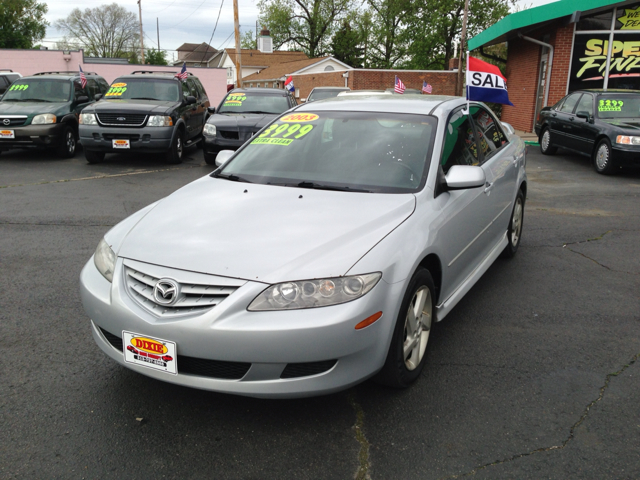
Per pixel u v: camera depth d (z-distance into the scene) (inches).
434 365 129.2
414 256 108.3
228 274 96.7
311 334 93.0
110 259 110.9
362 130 147.9
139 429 103.5
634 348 138.6
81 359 129.1
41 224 249.9
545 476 91.8
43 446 98.0
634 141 379.2
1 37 2011.6
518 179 201.0
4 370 123.3
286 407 111.3
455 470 93.4
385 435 102.6
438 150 137.4
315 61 1678.2
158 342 97.3
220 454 97.0
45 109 442.6
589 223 266.2
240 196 127.0
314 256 99.6
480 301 169.0
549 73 649.6
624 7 624.1
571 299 170.9
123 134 411.2
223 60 2368.4
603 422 107.0
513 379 123.0
